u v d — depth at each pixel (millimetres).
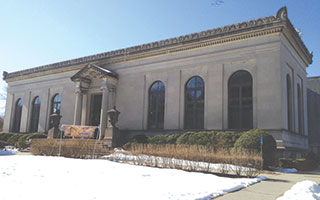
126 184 9836
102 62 34656
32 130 40781
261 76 23719
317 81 35625
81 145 21453
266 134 19062
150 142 25812
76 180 10414
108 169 14023
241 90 24969
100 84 34000
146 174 12531
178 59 28969
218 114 25422
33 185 9047
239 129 23984
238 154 15266
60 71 38812
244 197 8523
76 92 33594
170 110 28516
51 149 22562
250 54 24656
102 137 29984
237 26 25250
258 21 24172
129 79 32281
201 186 9789
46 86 40125
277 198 8375
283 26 23031
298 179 13719
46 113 38938
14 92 44375
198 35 27531
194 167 15117
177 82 28641
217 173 14398
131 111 31422
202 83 27438
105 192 8234
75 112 33062
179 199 7449
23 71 43094
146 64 31219
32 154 24016
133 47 32031
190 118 27500
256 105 23703
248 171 13469
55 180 10250
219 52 26406
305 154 27547
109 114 27516
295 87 27453
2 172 11500
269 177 14195
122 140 29234
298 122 29375
